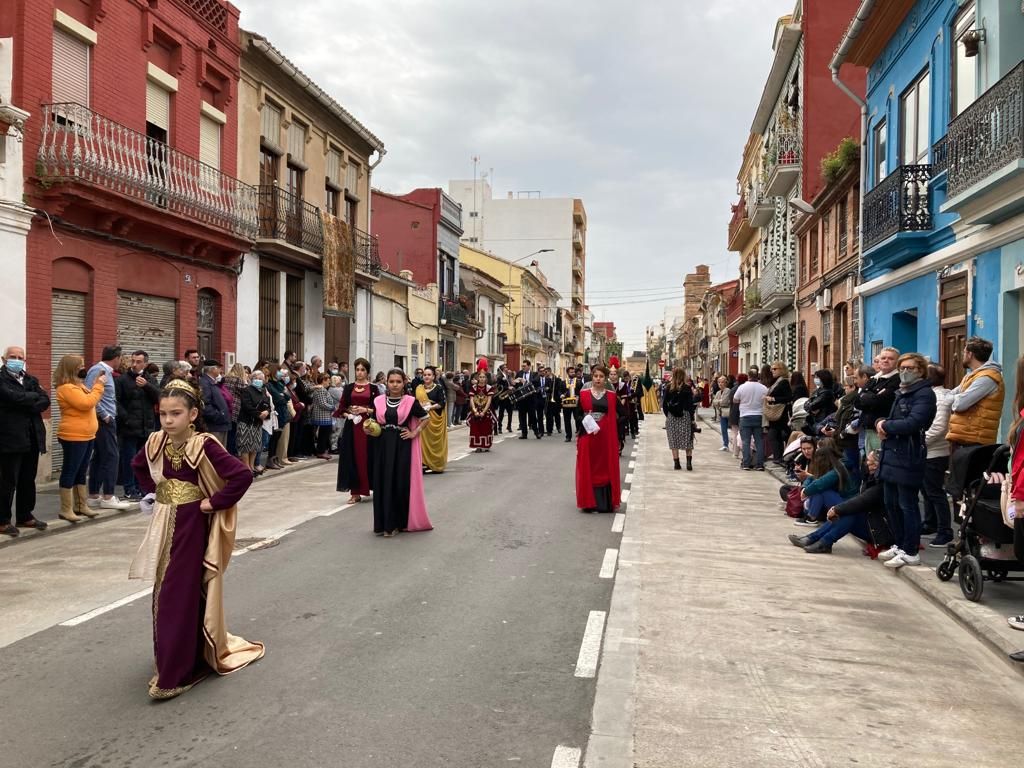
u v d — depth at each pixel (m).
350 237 25.19
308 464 16.00
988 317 11.02
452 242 39.94
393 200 36.25
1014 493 5.57
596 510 10.84
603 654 5.36
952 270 12.31
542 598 6.67
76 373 9.70
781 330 30.80
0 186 12.13
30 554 8.27
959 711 4.52
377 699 4.57
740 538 9.23
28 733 4.14
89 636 5.72
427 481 13.64
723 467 16.36
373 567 7.66
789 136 26.64
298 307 23.42
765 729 4.25
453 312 38.56
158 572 4.71
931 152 13.15
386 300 30.08
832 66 16.95
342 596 6.66
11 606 6.45
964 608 6.25
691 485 13.59
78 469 9.70
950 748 4.05
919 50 13.81
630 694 4.69
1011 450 5.85
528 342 61.88
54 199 13.03
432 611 6.26
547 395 23.66
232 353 19.36
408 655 5.29
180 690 4.62
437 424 14.74
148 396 11.08
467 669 5.05
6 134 12.25
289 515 10.41
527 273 60.12
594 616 6.19
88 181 13.17
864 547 8.67
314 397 16.95
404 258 36.28
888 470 7.68
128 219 14.79
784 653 5.44
